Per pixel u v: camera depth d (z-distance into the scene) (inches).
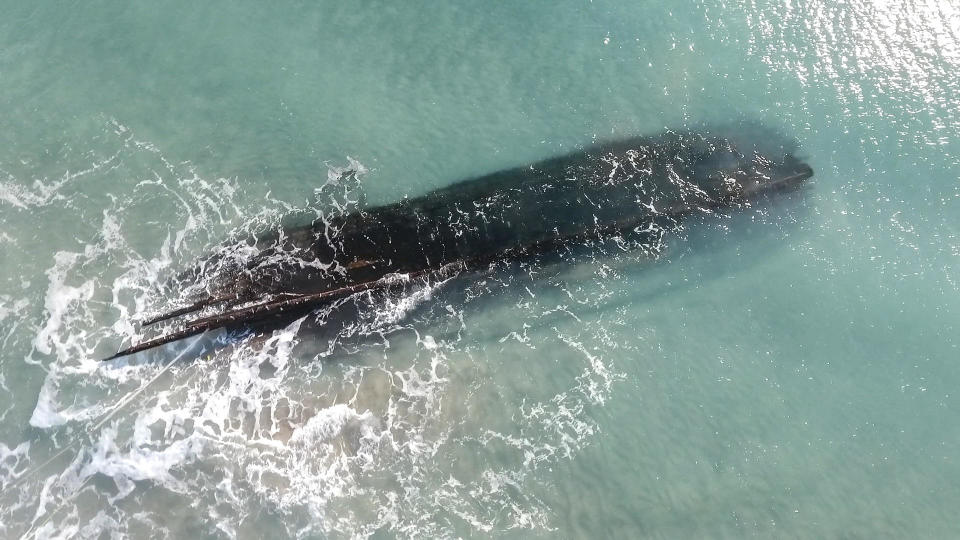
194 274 1101.1
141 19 1353.3
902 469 1018.1
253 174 1199.6
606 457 1005.8
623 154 1295.5
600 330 1123.3
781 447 1028.5
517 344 1102.4
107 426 973.8
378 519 936.9
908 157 1290.6
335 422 1010.1
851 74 1379.2
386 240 1170.6
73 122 1219.9
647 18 1424.7
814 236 1221.1
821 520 973.8
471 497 962.1
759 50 1406.3
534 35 1414.9
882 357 1107.9
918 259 1192.2
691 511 971.9
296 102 1288.1
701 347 1114.1
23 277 1064.2
